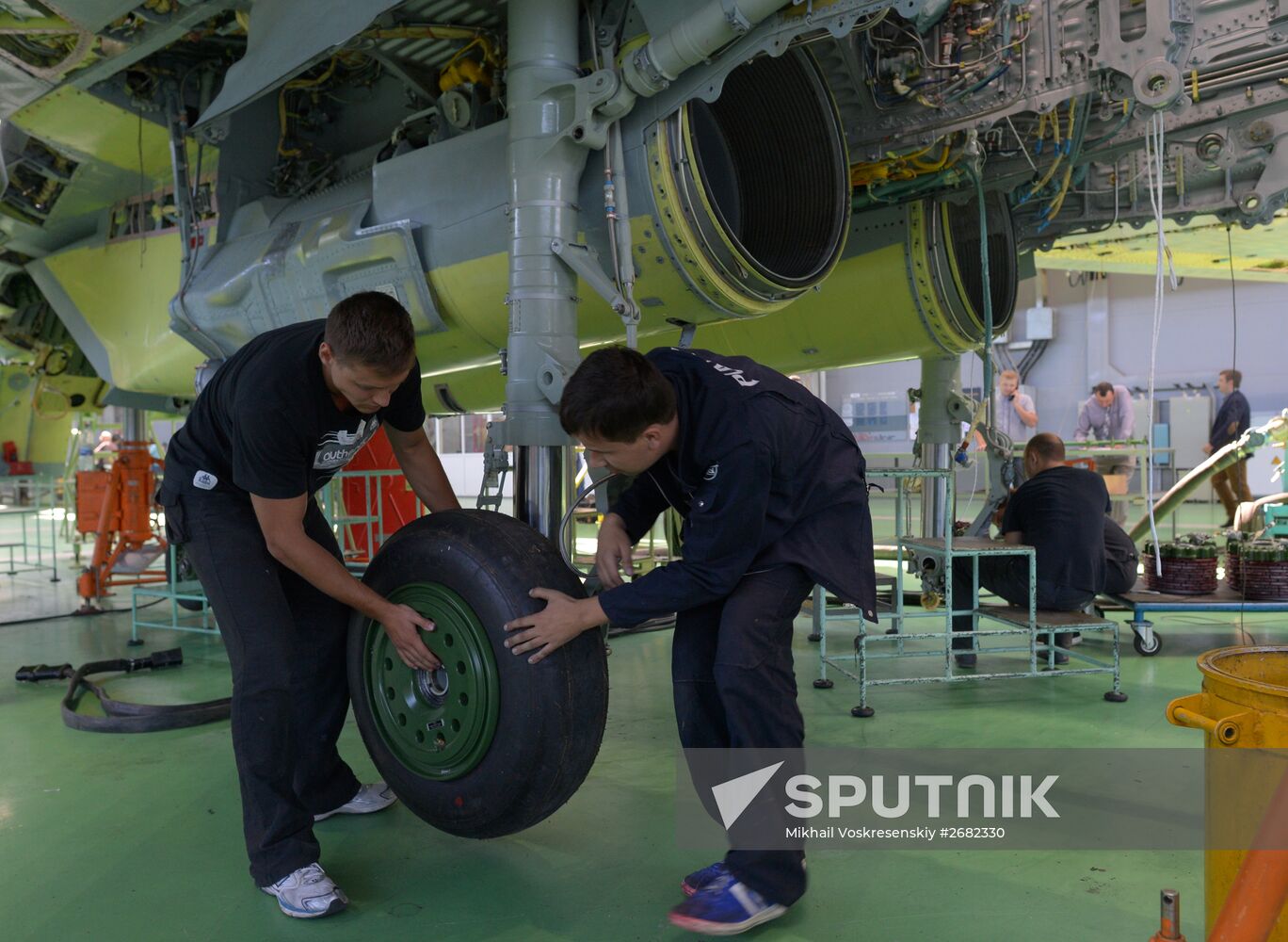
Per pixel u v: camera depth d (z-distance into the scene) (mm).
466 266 3277
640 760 2938
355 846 2305
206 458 2043
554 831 2379
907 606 5609
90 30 3186
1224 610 4137
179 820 2477
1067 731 3115
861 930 1833
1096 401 8336
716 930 1754
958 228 4344
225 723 3449
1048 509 3824
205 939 1834
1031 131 3793
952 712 3375
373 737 2254
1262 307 14211
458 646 2029
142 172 5496
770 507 1855
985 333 3725
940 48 3283
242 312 4047
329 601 2340
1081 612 3863
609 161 2746
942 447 5004
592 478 3102
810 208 3305
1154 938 1212
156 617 5852
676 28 2469
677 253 2863
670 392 1715
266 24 2846
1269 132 3818
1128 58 2426
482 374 5672
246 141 4426
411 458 2396
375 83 4492
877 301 4332
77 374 8016
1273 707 1248
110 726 3293
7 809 2564
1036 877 2059
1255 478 13734
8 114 3947
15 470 16078
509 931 1857
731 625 1832
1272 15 2301
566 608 1927
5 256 6637
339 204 3750
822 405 2000
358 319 1736
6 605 6316
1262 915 1009
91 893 2045
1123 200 4438
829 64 3494
